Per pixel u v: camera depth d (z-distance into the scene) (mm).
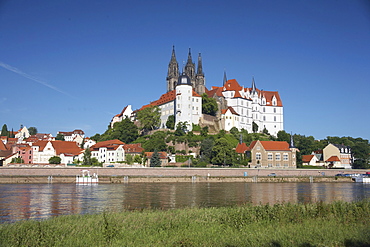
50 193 93812
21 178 127750
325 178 162750
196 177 146875
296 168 184250
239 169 157250
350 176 164500
